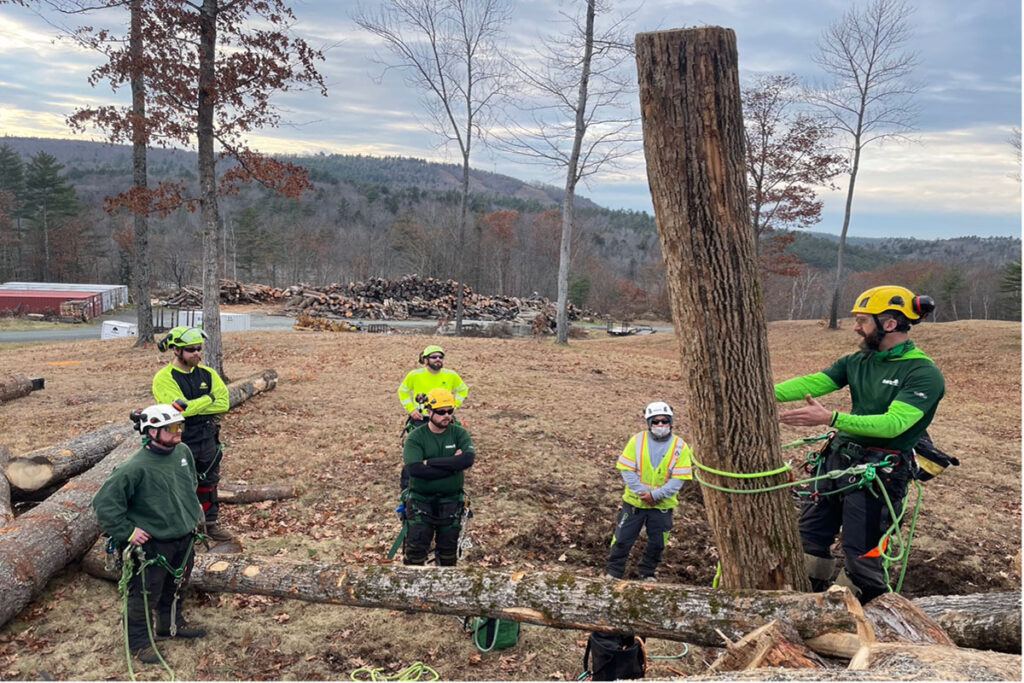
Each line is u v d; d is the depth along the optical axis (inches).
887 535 147.2
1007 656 113.7
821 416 135.3
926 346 1103.0
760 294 130.0
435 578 175.5
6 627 191.8
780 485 133.3
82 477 245.0
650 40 125.0
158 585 182.9
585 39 986.7
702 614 137.8
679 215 126.6
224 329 1307.8
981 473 381.4
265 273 4244.6
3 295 1857.8
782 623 126.5
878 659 112.4
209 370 243.3
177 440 186.5
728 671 122.3
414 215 4598.9
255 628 199.3
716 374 129.6
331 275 4200.3
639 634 147.3
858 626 121.8
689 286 128.4
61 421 402.9
